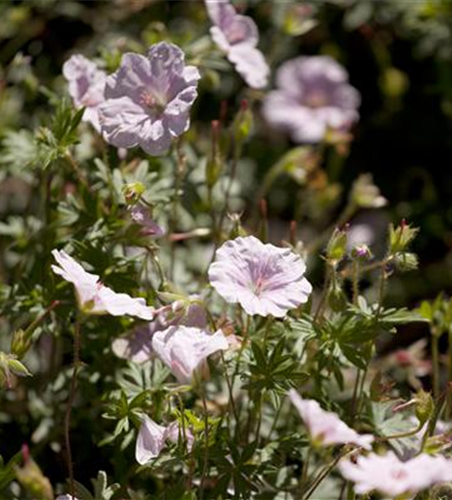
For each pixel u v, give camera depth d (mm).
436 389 766
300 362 732
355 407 744
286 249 694
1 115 903
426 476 628
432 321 767
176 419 691
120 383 727
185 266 857
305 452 766
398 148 1048
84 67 762
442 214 1006
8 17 974
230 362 706
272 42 1016
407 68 1043
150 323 739
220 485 700
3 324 835
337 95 1031
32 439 790
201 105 1008
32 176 843
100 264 737
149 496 689
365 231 1001
